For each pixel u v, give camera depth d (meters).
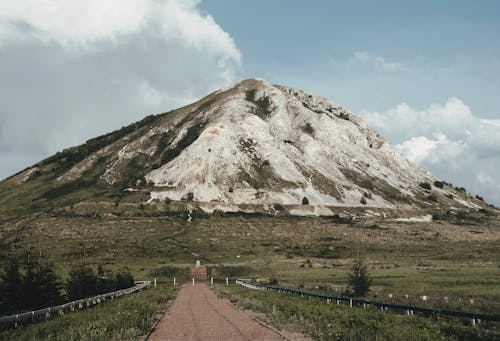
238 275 96.62
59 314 28.67
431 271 80.00
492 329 20.91
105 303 37.38
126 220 154.50
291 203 189.00
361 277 46.81
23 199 197.12
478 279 62.03
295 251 122.50
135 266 103.38
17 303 35.88
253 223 159.25
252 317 27.42
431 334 18.02
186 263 107.31
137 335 19.72
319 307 29.75
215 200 184.62
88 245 122.88
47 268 39.00
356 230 154.12
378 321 21.69
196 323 24.83
